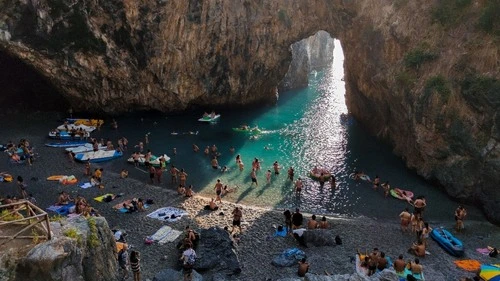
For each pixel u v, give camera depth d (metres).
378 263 26.31
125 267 24.45
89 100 55.09
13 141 47.16
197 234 28.83
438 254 28.81
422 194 37.56
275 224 32.62
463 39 37.81
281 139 50.84
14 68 53.94
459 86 36.44
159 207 34.78
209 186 39.50
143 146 48.16
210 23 52.31
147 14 49.03
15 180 38.38
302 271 25.95
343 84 75.94
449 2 40.09
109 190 37.53
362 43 49.16
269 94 63.75
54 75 51.34
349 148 47.88
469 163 35.47
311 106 63.66
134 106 56.97
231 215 33.84
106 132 51.66
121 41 50.44
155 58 52.06
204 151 47.09
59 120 53.69
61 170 41.03
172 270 25.00
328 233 30.20
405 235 31.31
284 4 53.56
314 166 43.66
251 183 40.31
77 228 19.69
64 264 18.00
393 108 44.00
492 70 34.59
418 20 41.84
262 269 27.00
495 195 33.28
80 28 48.34
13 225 19.56
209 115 56.56
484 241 30.59
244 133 52.50
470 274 26.52
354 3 49.22
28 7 46.66
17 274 17.30
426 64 40.12
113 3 47.72
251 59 56.91
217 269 26.16
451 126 36.44
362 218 34.34
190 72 54.84
